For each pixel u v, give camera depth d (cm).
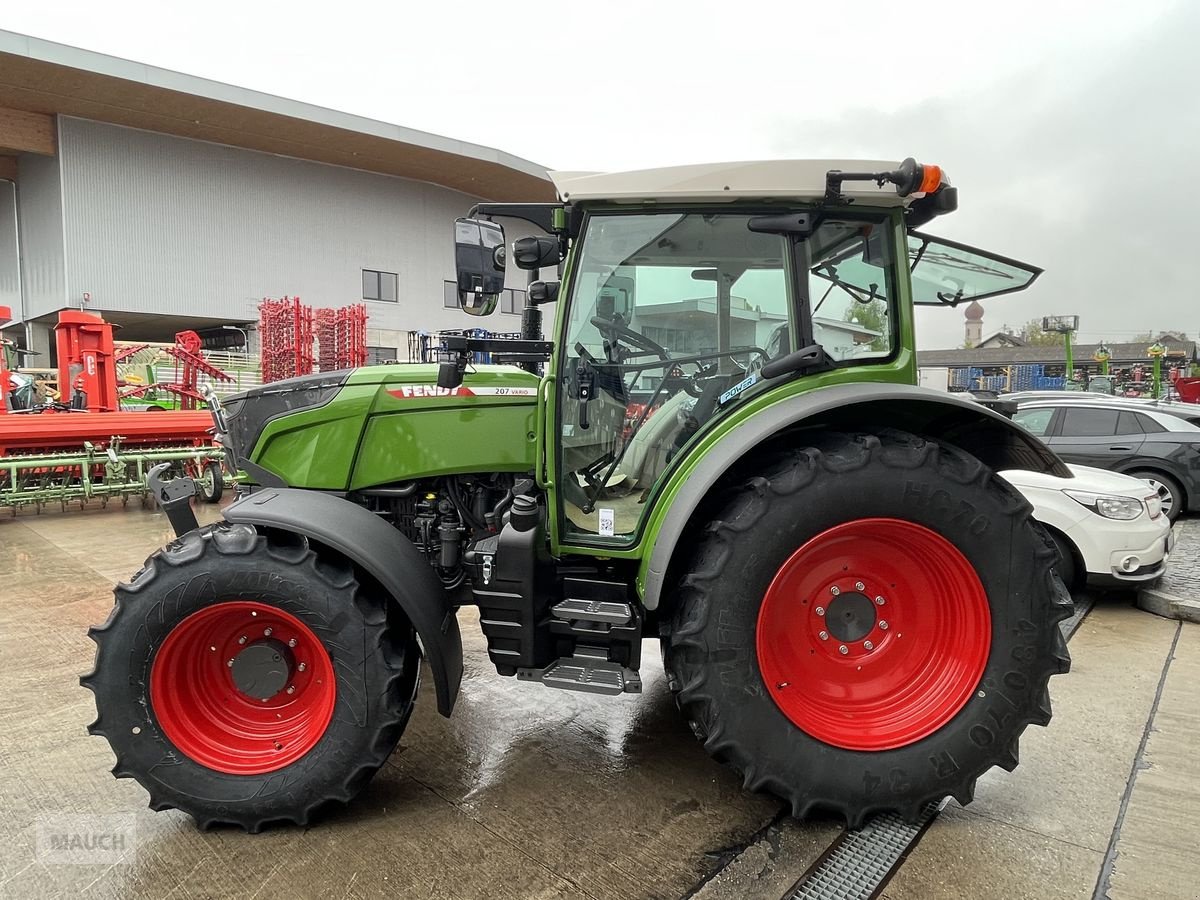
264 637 248
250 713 250
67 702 339
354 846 229
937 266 334
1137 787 264
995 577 230
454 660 251
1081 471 537
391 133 2188
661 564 236
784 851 226
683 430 270
